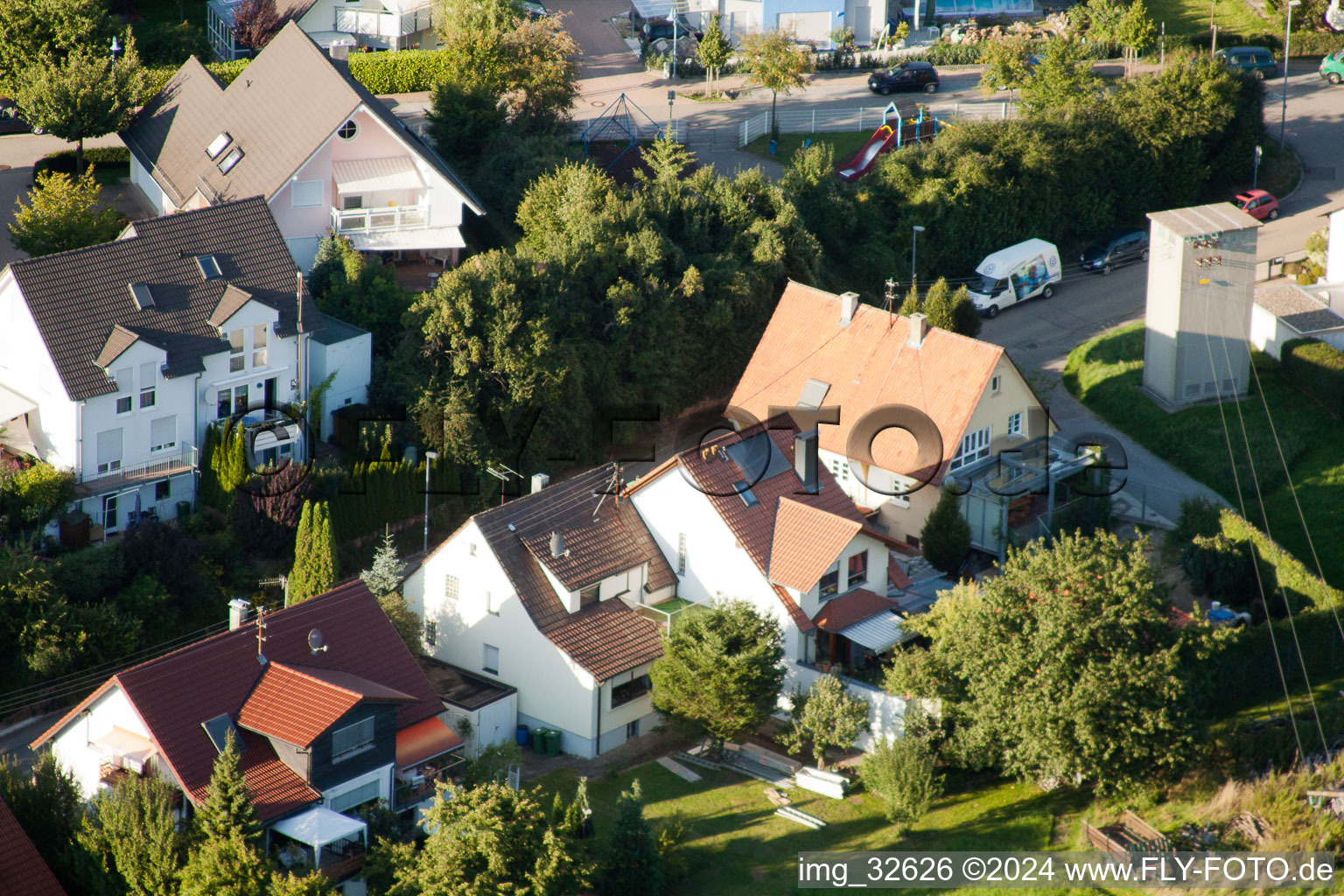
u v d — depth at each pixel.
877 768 53.34
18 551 58.53
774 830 53.19
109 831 45.66
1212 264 78.81
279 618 52.91
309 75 79.75
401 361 70.06
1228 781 53.59
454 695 58.00
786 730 59.09
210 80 84.06
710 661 54.56
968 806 54.72
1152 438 79.31
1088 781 55.69
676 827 51.12
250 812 45.44
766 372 73.56
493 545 58.69
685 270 79.25
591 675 56.91
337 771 49.62
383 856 46.72
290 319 67.94
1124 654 52.12
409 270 82.25
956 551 66.19
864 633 60.19
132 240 65.81
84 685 57.19
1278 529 72.00
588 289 75.88
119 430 63.69
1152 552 69.44
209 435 65.38
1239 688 59.44
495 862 44.53
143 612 59.28
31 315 62.41
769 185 85.88
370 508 66.31
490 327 69.25
